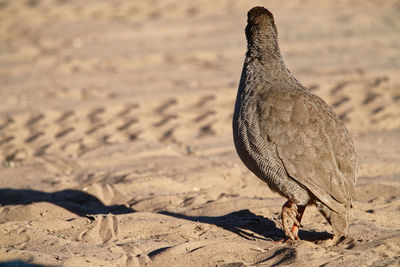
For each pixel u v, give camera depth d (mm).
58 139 14336
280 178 7395
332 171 7195
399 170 11227
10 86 19328
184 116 16016
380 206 9016
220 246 7199
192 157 12672
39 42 24922
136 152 12953
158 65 21734
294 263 6660
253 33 8094
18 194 10500
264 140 7426
